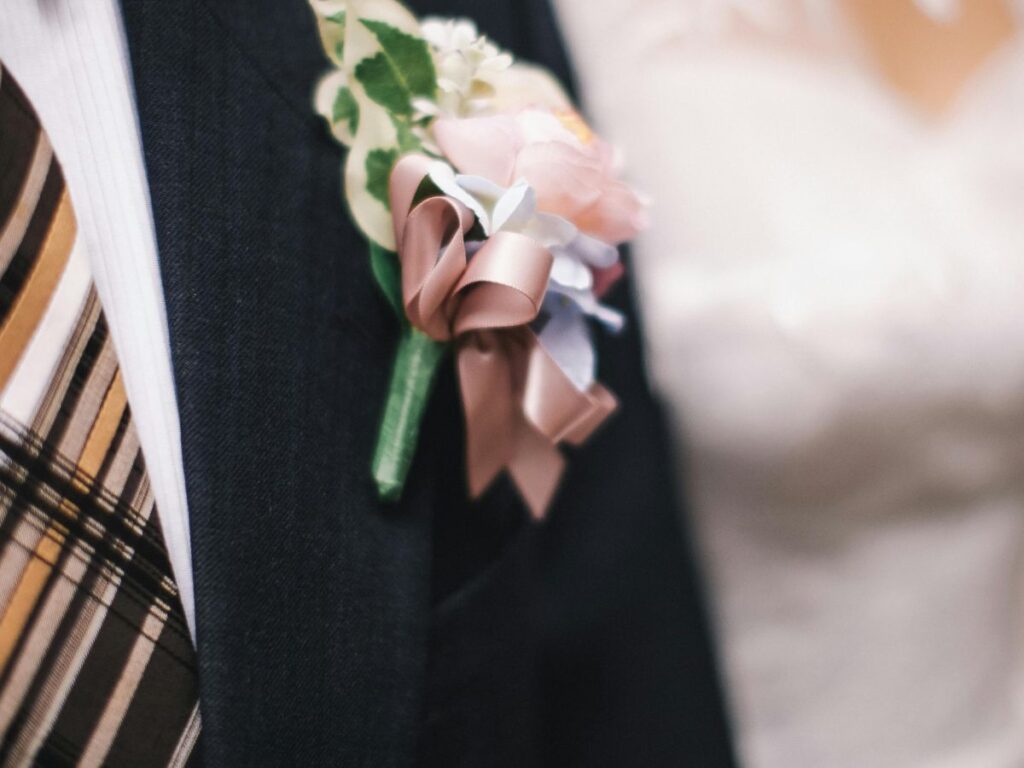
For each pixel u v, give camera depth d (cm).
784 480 48
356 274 29
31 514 23
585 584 40
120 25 26
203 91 27
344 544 27
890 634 48
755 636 49
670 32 54
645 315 48
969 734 49
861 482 48
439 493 30
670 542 41
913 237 50
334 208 29
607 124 53
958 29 56
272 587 26
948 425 48
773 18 55
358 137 27
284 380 27
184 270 26
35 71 25
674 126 52
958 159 53
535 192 27
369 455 28
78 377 24
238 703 25
